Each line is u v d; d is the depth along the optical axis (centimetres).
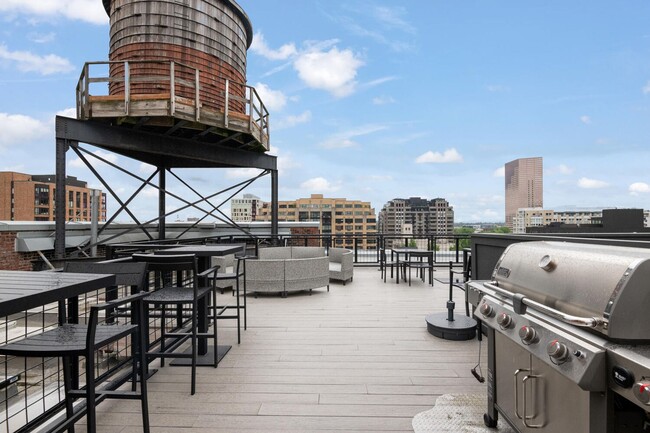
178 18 814
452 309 423
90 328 167
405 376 299
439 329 403
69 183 4394
